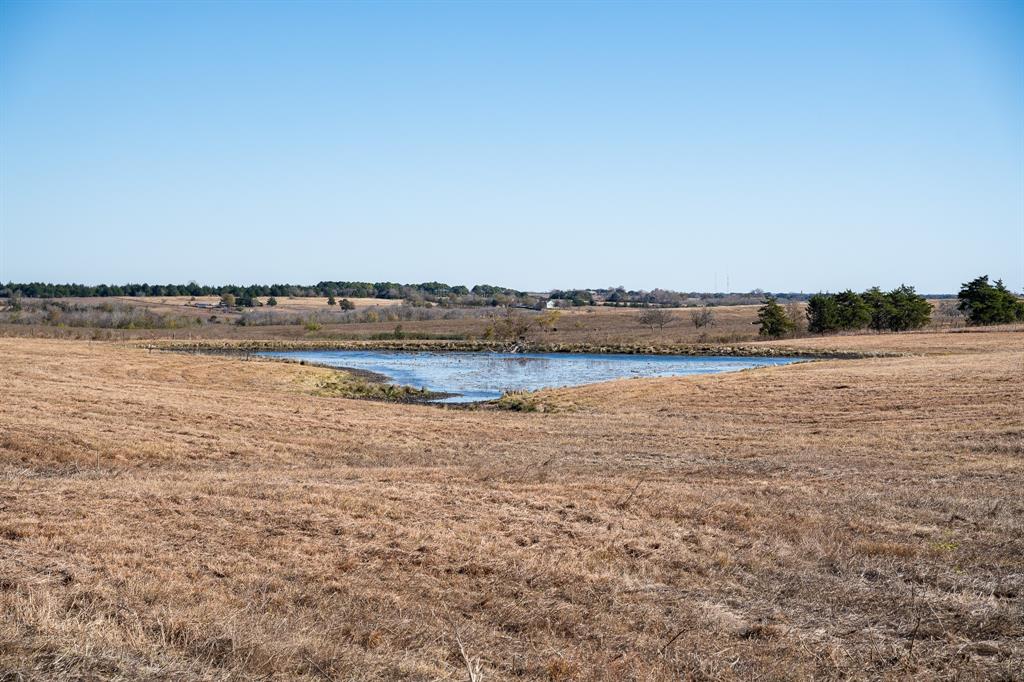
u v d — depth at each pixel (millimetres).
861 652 8672
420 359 75000
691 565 11641
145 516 13141
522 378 56625
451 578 10812
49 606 8312
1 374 35031
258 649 7730
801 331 103562
